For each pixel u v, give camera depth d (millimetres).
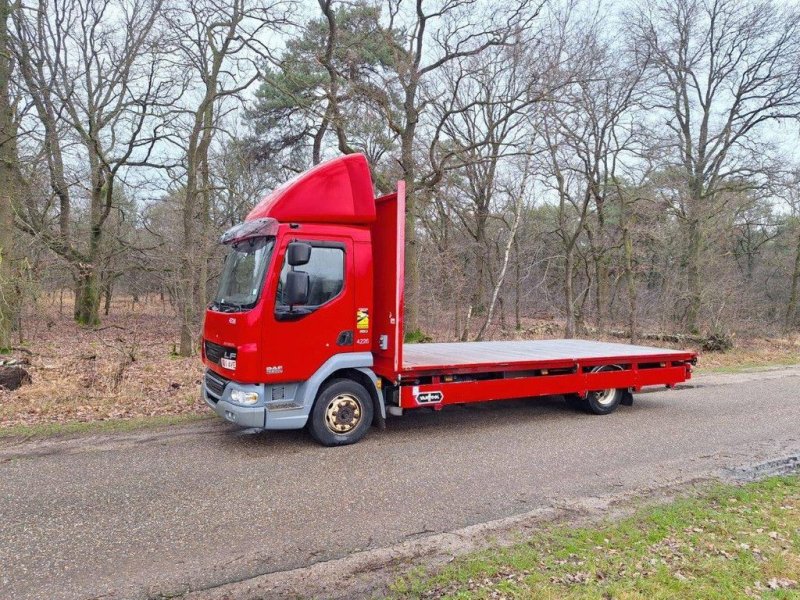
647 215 19031
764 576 3531
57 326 19500
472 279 22391
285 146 20516
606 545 3932
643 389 10875
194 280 14836
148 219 20281
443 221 22000
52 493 4758
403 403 6555
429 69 14133
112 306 29312
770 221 26594
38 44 16344
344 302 6160
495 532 4125
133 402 8289
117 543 3846
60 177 17047
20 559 3584
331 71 12734
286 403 5934
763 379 12383
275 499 4711
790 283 27562
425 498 4805
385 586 3338
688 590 3316
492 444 6609
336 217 6137
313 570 3514
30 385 8711
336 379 6355
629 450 6484
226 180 18016
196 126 14172
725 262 21578
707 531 4223
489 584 3359
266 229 5848
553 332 21625
